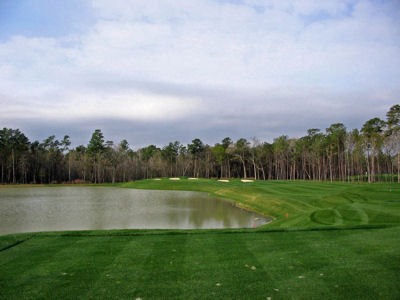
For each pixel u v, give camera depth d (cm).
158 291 694
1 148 8750
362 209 1992
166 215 2683
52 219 2461
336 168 9425
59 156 10462
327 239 1155
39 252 1020
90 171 10425
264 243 1113
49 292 695
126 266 869
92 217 2572
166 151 12244
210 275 791
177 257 951
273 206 2845
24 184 8700
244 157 10344
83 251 1027
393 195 2778
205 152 11731
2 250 1045
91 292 693
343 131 7575
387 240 1117
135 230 1362
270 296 661
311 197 3033
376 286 704
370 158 7981
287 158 9706
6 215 2684
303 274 788
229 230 1339
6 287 726
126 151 12150
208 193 5178
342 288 696
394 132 5634
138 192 5616
